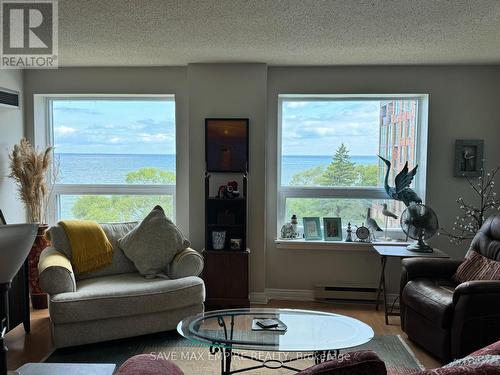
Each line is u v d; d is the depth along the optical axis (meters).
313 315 2.71
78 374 1.89
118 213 4.45
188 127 4.14
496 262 3.02
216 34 3.04
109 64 4.08
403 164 4.34
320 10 2.54
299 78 4.16
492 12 2.57
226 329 2.45
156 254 3.54
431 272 3.29
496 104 4.08
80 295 2.97
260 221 4.11
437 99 4.11
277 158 4.27
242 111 4.06
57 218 4.48
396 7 2.48
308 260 4.28
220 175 4.12
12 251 1.46
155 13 2.60
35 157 3.89
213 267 3.91
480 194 4.13
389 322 3.64
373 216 4.37
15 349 3.04
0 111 3.87
